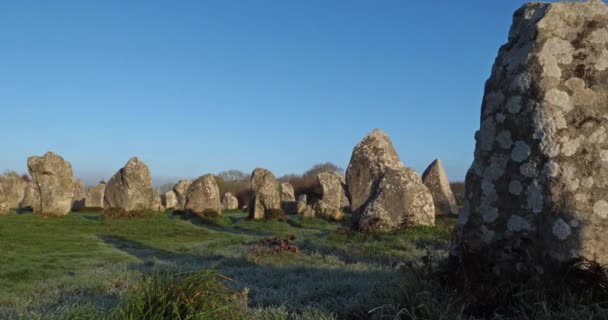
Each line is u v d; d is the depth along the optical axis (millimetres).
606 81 5770
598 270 5301
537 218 5773
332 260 11711
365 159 19453
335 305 6328
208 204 28656
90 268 11828
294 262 11648
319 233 19641
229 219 28094
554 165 5699
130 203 25828
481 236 6207
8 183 37344
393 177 17984
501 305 5559
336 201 31047
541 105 5891
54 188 25031
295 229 24094
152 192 27234
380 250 13227
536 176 5836
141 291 5094
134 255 14438
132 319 4668
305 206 33375
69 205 25578
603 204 5508
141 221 23641
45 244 15945
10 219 22406
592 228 5449
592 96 5773
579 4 6090
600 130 5676
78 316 5090
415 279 6227
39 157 25203
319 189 47375
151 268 11070
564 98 5840
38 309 7246
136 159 26891
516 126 6086
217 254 13523
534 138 5906
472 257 6164
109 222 22984
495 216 6137
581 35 5953
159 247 16531
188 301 4883
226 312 5129
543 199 5734
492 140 6320
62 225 21406
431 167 24969
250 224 25766
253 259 11938
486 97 6543
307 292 7383
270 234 22047
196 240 19094
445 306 5559
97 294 8367
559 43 5977
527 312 5297
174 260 12766
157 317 4746
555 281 5473
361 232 16672
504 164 6148
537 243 5754
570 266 5414
